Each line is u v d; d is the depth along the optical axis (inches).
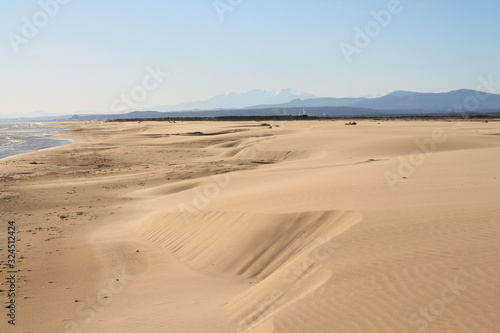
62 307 388.2
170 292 415.2
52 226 718.5
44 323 354.0
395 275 300.2
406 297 270.2
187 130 3316.9
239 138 2512.3
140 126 4345.5
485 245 329.7
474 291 262.5
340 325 255.6
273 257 467.5
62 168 1475.1
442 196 542.3
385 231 396.8
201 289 418.0
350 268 325.7
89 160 1694.1
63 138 3331.7
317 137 1991.9
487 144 1579.7
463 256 312.3
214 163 1525.6
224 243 517.7
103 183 1169.4
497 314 236.7
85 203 924.0
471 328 229.5
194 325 318.0
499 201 471.2
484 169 795.4
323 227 478.6
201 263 497.4
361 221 434.3
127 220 767.7
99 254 554.6
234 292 394.6
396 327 242.8
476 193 543.2
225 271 468.1
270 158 1716.3
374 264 325.1
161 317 346.0
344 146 1688.0
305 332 256.4
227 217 575.2
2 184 1129.4
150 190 1056.2
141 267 505.4
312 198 611.8
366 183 685.3
